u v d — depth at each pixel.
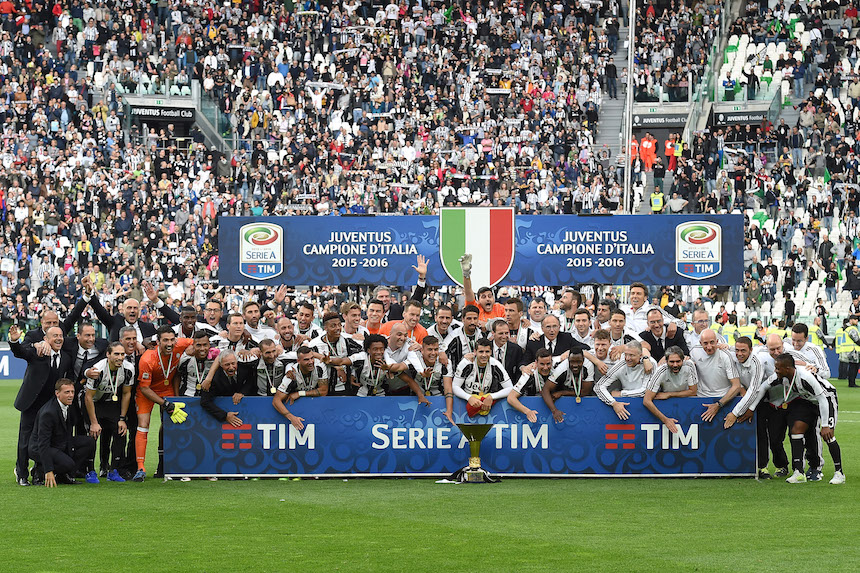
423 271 19.69
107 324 16.52
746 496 13.72
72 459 14.93
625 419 15.30
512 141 44.72
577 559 10.12
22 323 38.00
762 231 40.62
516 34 49.59
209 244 39.53
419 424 15.40
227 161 44.34
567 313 18.12
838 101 47.47
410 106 46.44
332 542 10.92
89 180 41.12
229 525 11.85
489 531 11.45
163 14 48.59
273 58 48.12
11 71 45.81
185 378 15.59
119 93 44.69
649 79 45.81
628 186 33.47
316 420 15.40
